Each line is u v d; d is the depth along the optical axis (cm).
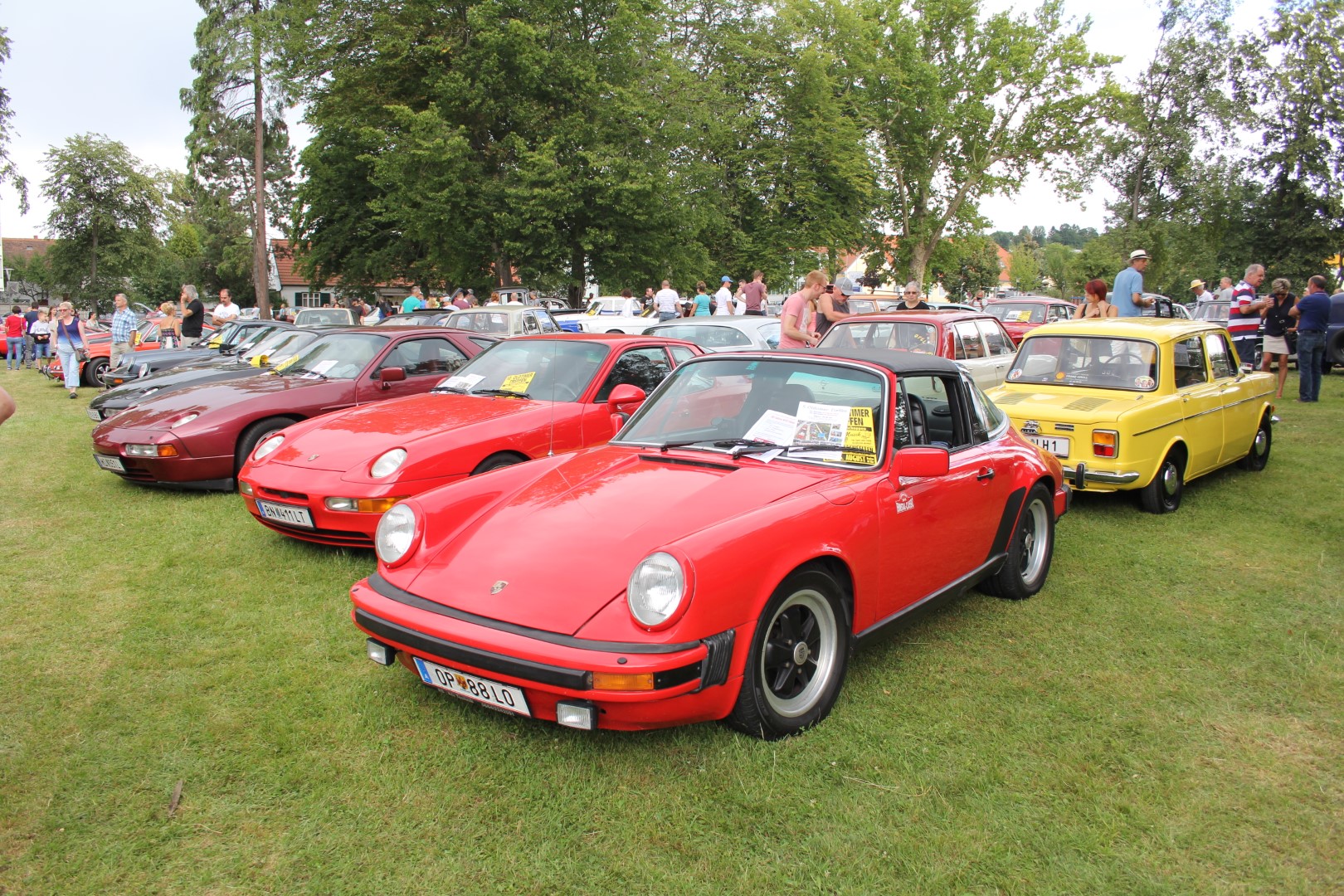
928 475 337
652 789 280
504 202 2597
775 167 3438
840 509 324
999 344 934
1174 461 659
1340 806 280
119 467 683
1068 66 3753
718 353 427
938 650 400
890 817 269
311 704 340
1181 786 290
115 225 4753
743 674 287
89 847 253
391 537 330
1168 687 363
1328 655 396
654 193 2688
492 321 1617
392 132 2683
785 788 282
